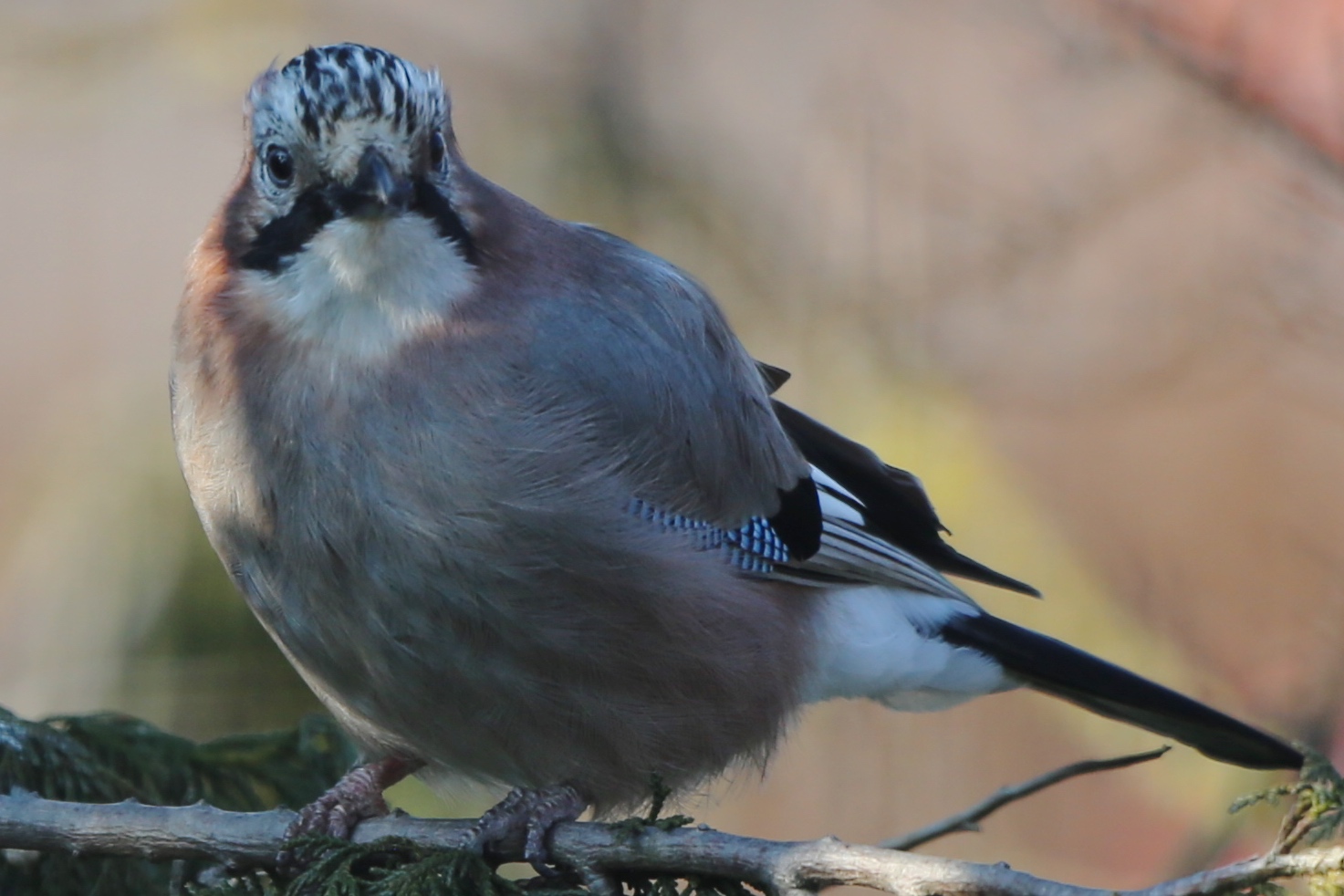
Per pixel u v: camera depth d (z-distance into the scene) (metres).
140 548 9.77
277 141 6.29
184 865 6.63
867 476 8.45
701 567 6.82
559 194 12.42
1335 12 11.17
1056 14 11.93
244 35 13.07
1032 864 11.70
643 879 6.00
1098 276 12.49
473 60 12.66
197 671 9.39
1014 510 12.04
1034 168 12.24
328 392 6.26
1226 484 12.12
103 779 6.88
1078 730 11.72
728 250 12.40
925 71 12.57
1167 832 11.57
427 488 6.21
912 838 6.68
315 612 6.46
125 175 14.60
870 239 12.38
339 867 5.93
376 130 6.20
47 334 14.27
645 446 6.75
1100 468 12.38
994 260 12.29
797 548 7.49
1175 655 11.34
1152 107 11.83
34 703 9.56
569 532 6.38
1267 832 9.77
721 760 7.16
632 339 6.80
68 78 13.13
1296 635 11.09
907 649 8.17
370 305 6.32
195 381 6.53
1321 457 12.12
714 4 12.84
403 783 9.38
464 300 6.46
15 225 14.55
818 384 12.27
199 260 6.68
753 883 5.62
